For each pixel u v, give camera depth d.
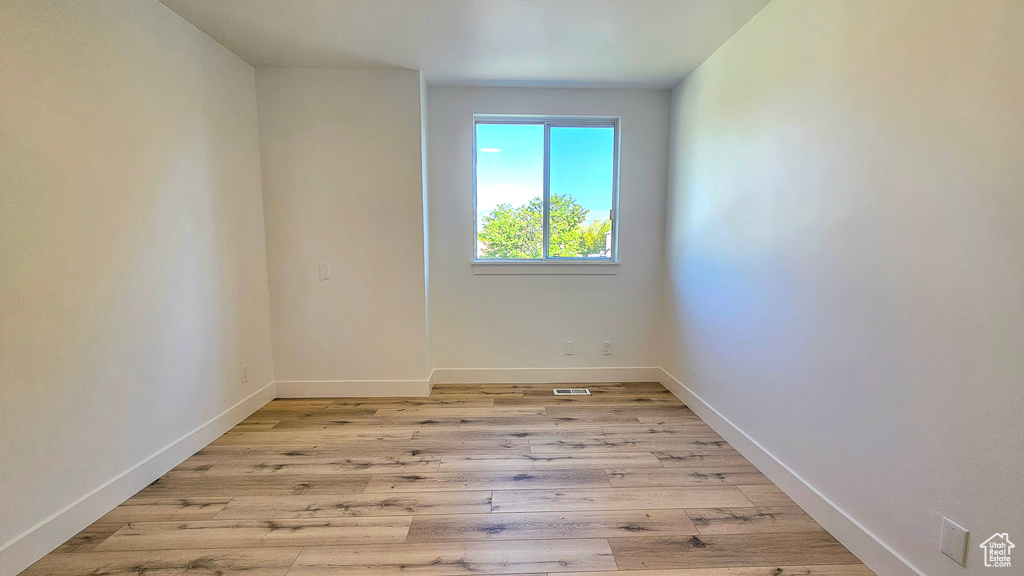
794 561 1.60
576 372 3.72
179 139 2.33
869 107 1.55
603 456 2.41
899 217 1.44
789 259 2.01
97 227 1.84
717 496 2.02
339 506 1.94
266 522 1.82
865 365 1.59
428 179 3.47
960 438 1.25
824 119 1.78
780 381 2.09
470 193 3.53
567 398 3.35
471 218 3.55
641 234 3.63
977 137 1.19
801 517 1.87
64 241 1.70
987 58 1.17
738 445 2.46
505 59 2.88
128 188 2.00
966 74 1.22
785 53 2.04
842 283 1.69
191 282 2.43
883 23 1.49
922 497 1.37
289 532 1.76
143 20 2.08
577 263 3.63
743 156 2.41
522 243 3.70
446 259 3.59
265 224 3.19
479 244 3.69
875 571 1.54
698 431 2.75
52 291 1.66
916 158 1.37
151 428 2.14
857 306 1.62
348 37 2.56
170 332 2.27
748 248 2.36
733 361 2.53
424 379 3.37
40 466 1.61
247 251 2.98
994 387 1.16
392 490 2.07
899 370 1.45
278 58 2.91
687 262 3.18
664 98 3.51
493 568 1.57
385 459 2.38
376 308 3.30
